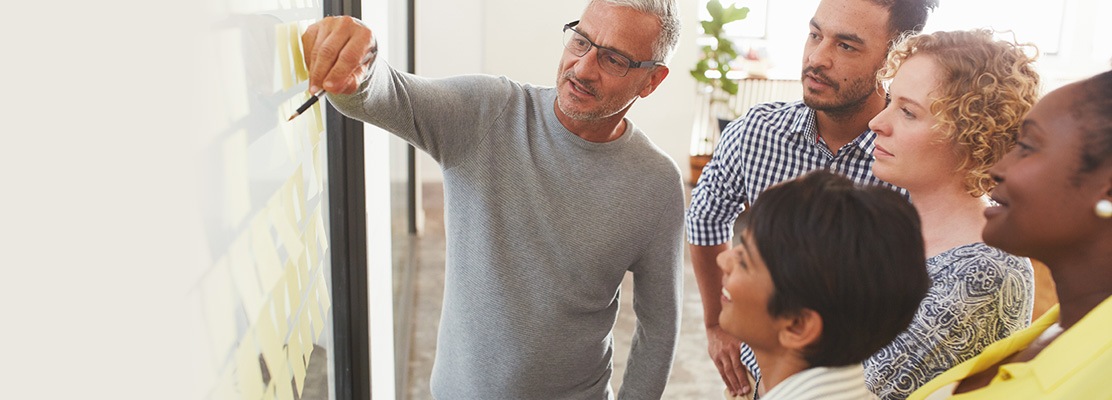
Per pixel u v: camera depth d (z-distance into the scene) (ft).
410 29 15.23
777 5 27.40
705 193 6.17
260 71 2.52
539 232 4.77
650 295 5.25
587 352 5.15
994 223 2.82
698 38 23.38
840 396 2.50
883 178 4.11
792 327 2.50
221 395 2.01
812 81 5.17
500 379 4.98
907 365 3.67
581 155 4.73
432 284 14.57
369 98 3.69
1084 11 27.99
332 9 4.42
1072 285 2.64
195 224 1.83
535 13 21.57
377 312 6.46
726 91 22.13
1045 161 2.57
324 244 3.90
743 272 2.57
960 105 3.71
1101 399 2.24
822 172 2.54
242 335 2.22
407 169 15.20
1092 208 2.48
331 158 4.89
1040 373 2.40
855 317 2.39
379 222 6.61
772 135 5.67
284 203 2.88
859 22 4.89
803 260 2.38
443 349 5.22
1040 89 3.77
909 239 2.42
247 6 2.35
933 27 5.11
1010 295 3.61
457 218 4.82
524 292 4.83
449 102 4.46
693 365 11.84
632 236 4.91
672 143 23.25
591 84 4.42
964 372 2.93
